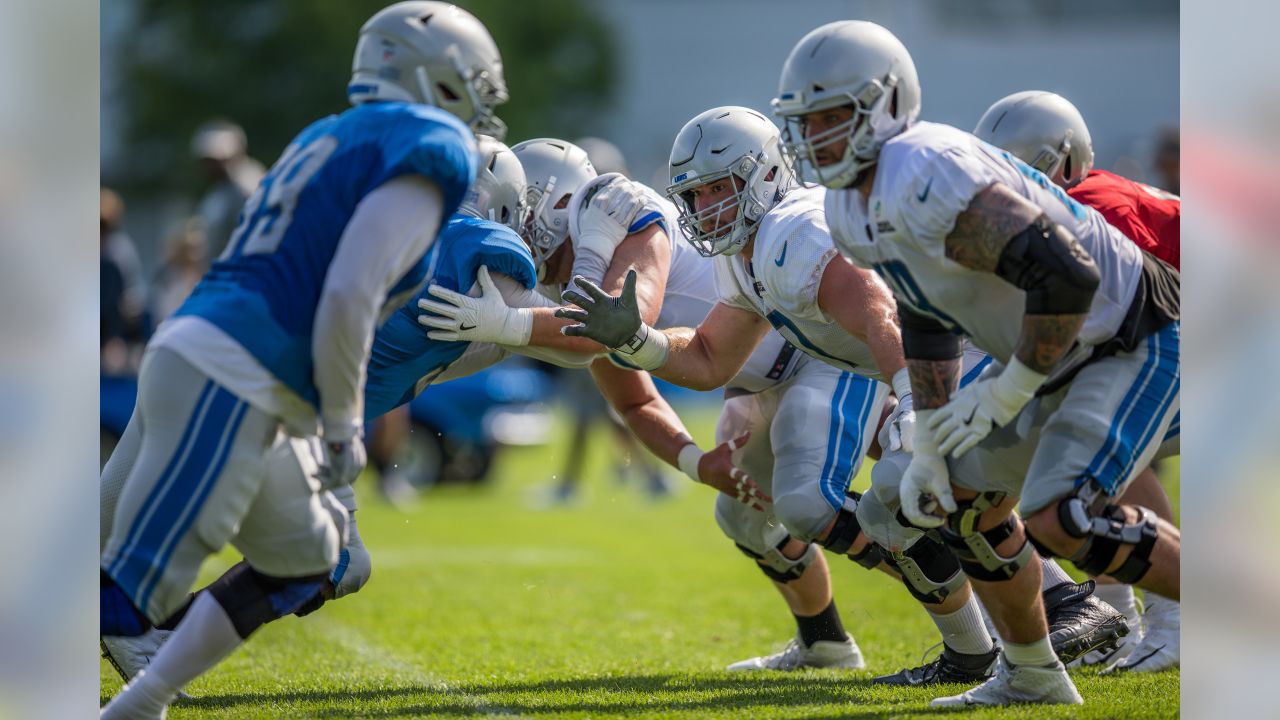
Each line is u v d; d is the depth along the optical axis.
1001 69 100.69
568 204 14.19
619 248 13.77
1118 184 12.65
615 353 13.05
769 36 107.69
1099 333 10.91
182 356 9.74
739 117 13.00
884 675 14.36
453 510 33.72
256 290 9.91
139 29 97.56
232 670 15.18
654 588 21.92
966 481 11.25
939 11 101.06
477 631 18.09
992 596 11.72
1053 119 13.41
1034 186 10.60
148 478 9.74
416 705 12.75
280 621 18.73
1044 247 9.83
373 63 10.58
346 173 10.00
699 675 14.74
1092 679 13.72
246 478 9.83
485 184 13.38
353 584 13.62
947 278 10.39
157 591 9.71
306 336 9.92
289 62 94.38
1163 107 99.94
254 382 9.80
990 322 10.70
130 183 99.00
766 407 14.95
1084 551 10.91
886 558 13.66
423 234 9.96
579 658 16.09
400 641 17.30
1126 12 100.25
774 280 12.65
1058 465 10.75
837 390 14.27
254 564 10.48
